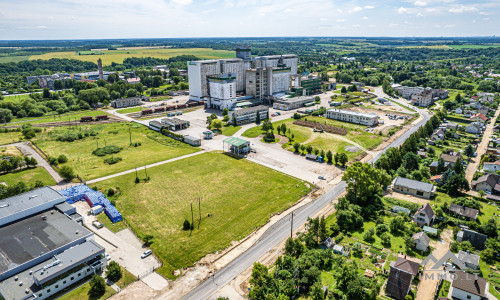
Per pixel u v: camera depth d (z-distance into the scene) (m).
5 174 142.00
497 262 84.19
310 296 73.75
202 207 112.12
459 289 72.25
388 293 73.62
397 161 139.25
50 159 153.00
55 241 87.44
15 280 75.25
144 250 90.25
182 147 176.25
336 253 88.12
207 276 80.56
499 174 130.50
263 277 74.12
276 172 141.62
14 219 97.25
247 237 96.00
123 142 184.88
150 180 133.88
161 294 75.00
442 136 181.12
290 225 101.94
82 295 74.81
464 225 98.62
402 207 108.44
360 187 110.81
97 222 101.44
